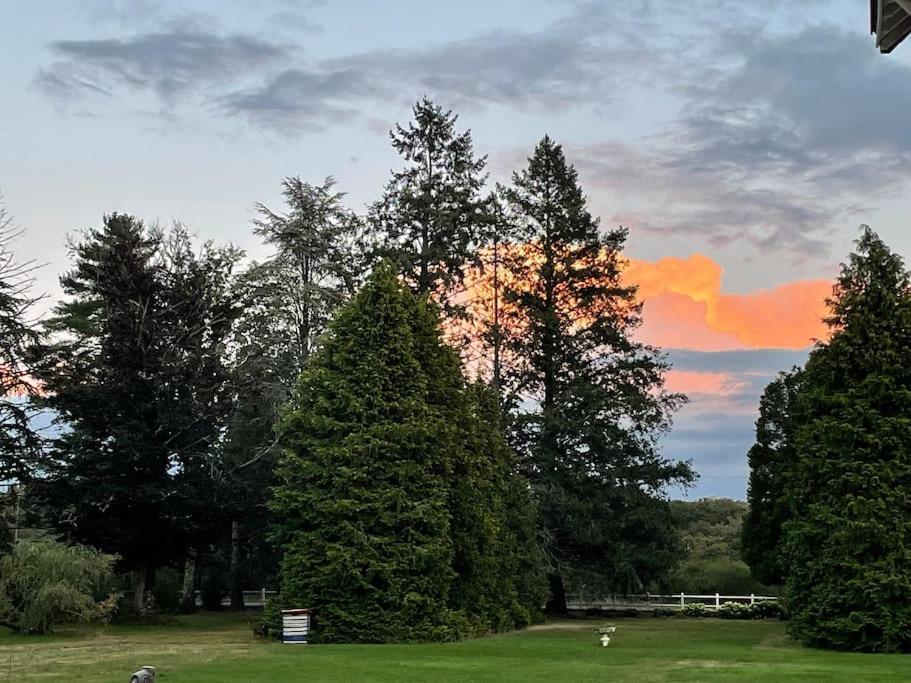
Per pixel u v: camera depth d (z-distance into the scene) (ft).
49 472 124.57
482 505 103.55
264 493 134.00
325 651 75.82
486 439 120.26
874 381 87.25
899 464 85.30
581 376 159.63
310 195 148.05
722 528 243.81
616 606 162.09
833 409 90.22
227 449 147.54
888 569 83.35
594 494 150.51
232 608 157.58
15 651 77.97
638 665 64.69
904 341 89.20
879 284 91.09
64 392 124.16
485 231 159.43
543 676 57.21
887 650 81.87
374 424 92.38
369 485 91.50
